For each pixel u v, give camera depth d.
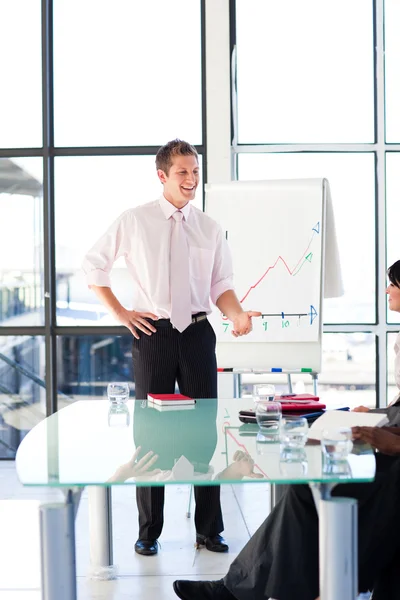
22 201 5.16
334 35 5.13
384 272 5.18
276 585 1.99
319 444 1.93
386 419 2.22
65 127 5.14
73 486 1.59
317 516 1.98
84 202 5.18
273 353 4.36
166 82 5.12
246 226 4.42
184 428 2.26
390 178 5.18
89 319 5.21
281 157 5.19
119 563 3.04
